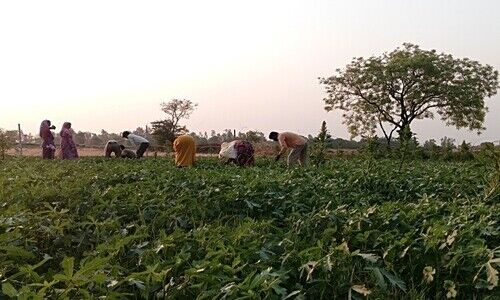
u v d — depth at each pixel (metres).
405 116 42.56
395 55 42.28
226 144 16.17
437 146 29.42
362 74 41.59
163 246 4.34
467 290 4.28
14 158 20.41
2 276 3.64
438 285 4.38
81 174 10.12
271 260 4.20
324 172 10.70
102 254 4.25
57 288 3.69
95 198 6.92
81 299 3.19
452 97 39.94
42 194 7.29
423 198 6.78
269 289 3.47
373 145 24.70
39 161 16.70
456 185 9.25
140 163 15.41
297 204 7.02
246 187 7.79
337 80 42.44
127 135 19.33
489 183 7.74
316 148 15.80
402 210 5.75
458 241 4.61
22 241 4.67
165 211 6.18
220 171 11.41
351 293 3.89
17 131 25.67
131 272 4.11
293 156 14.93
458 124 42.12
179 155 14.44
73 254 5.00
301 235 5.38
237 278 3.67
